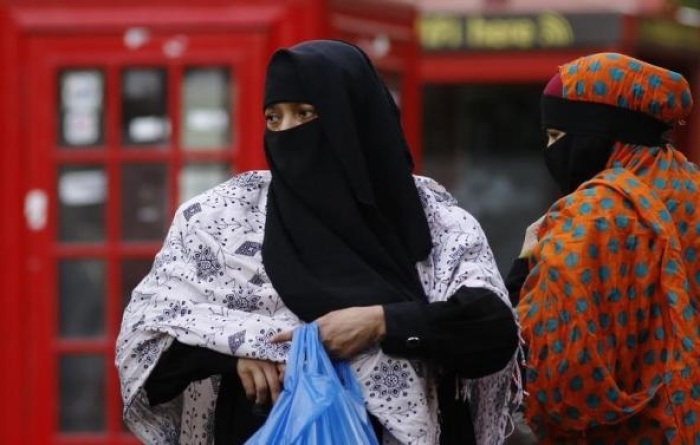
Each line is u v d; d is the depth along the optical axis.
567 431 8.57
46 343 14.89
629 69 8.80
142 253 14.87
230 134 14.76
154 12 14.72
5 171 14.75
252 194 7.96
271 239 7.72
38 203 14.80
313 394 7.18
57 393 14.96
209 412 7.96
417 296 7.73
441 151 27.78
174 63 14.71
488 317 7.55
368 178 7.78
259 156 14.72
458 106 27.70
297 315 7.57
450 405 7.89
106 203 14.84
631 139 8.83
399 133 7.97
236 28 14.68
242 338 7.46
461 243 7.88
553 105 9.00
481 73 23.97
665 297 8.35
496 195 27.91
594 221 8.39
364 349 7.50
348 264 7.63
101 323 14.92
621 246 8.39
